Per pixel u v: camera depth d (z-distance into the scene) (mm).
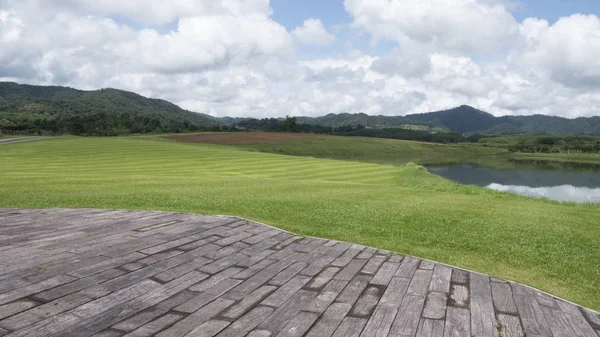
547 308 4719
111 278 5125
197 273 5539
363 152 102250
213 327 3996
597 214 13156
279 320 4195
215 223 8516
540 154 125000
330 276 5602
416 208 12484
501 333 4055
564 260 7035
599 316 4559
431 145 134875
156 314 4250
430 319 4316
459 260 6863
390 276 5645
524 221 10852
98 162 38031
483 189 23219
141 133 149250
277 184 19500
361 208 11891
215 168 34500
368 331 4000
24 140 79938
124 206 11094
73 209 9789
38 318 3986
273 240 7488
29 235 6949
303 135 121938
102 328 3887
